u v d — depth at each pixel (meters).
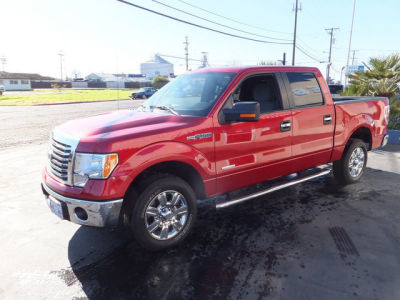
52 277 2.86
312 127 4.29
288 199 4.61
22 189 5.28
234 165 3.56
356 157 5.14
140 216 3.00
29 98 37.81
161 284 2.73
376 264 2.95
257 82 4.07
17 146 8.85
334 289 2.60
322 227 3.73
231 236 3.55
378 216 4.01
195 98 3.73
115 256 3.20
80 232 3.74
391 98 10.41
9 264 3.08
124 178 2.81
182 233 3.34
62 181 2.98
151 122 3.28
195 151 3.23
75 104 29.47
